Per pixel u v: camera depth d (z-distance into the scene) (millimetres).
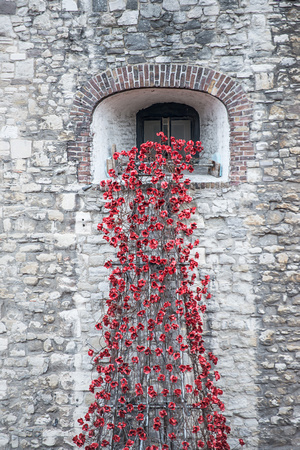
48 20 5039
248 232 5023
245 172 5020
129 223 4898
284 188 5012
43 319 5043
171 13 5004
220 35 5004
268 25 4984
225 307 5004
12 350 5039
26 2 5035
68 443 4953
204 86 5020
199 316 4648
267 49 4988
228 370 4965
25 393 5000
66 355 5016
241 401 4941
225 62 5004
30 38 5043
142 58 5016
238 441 4914
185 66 5008
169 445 4434
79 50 5035
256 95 5004
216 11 4992
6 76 5051
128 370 4488
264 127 5008
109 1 5012
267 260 5012
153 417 4621
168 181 4766
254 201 5023
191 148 4750
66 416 4973
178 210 4688
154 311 4625
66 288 5039
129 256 4641
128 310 4785
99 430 4562
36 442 4965
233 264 5027
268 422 4930
